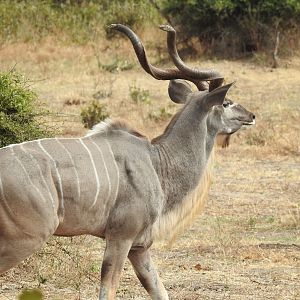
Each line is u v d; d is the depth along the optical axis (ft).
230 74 220.64
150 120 173.88
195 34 244.22
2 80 88.38
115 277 67.10
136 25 269.44
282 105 188.55
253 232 106.52
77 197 64.18
